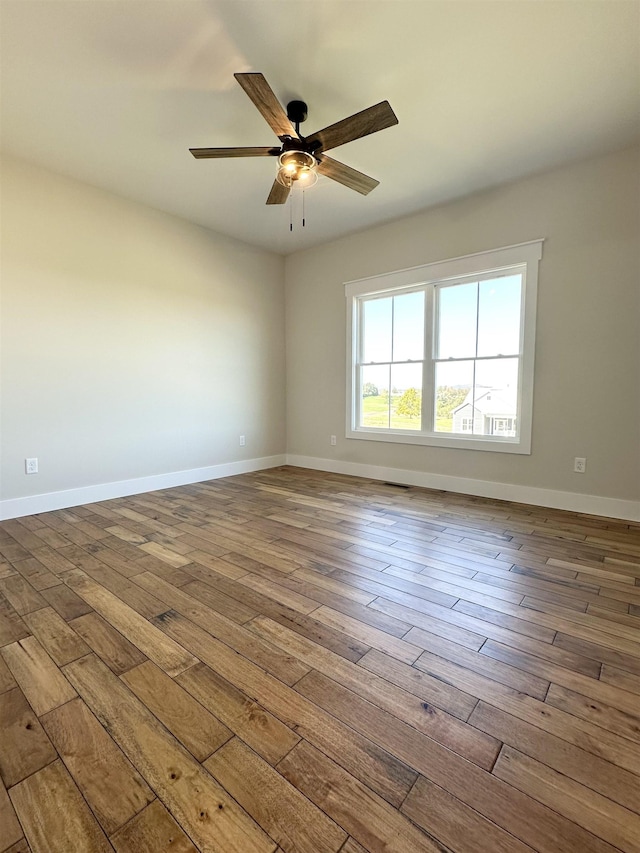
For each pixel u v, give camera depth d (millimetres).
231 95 2375
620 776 1062
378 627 1731
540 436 3434
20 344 3168
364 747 1153
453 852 889
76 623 1769
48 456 3357
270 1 1804
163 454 4145
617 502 3137
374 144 2842
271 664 1504
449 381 3990
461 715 1267
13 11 1829
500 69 2182
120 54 2078
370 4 1815
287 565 2334
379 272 4328
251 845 905
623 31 1944
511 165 3133
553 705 1304
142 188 3498
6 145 2885
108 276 3633
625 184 2961
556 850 894
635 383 3021
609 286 3066
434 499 3707
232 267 4664
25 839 924
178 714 1276
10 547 2605
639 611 1844
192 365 4348
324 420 5023
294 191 3500
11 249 3082
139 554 2490
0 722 1244
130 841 916
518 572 2234
